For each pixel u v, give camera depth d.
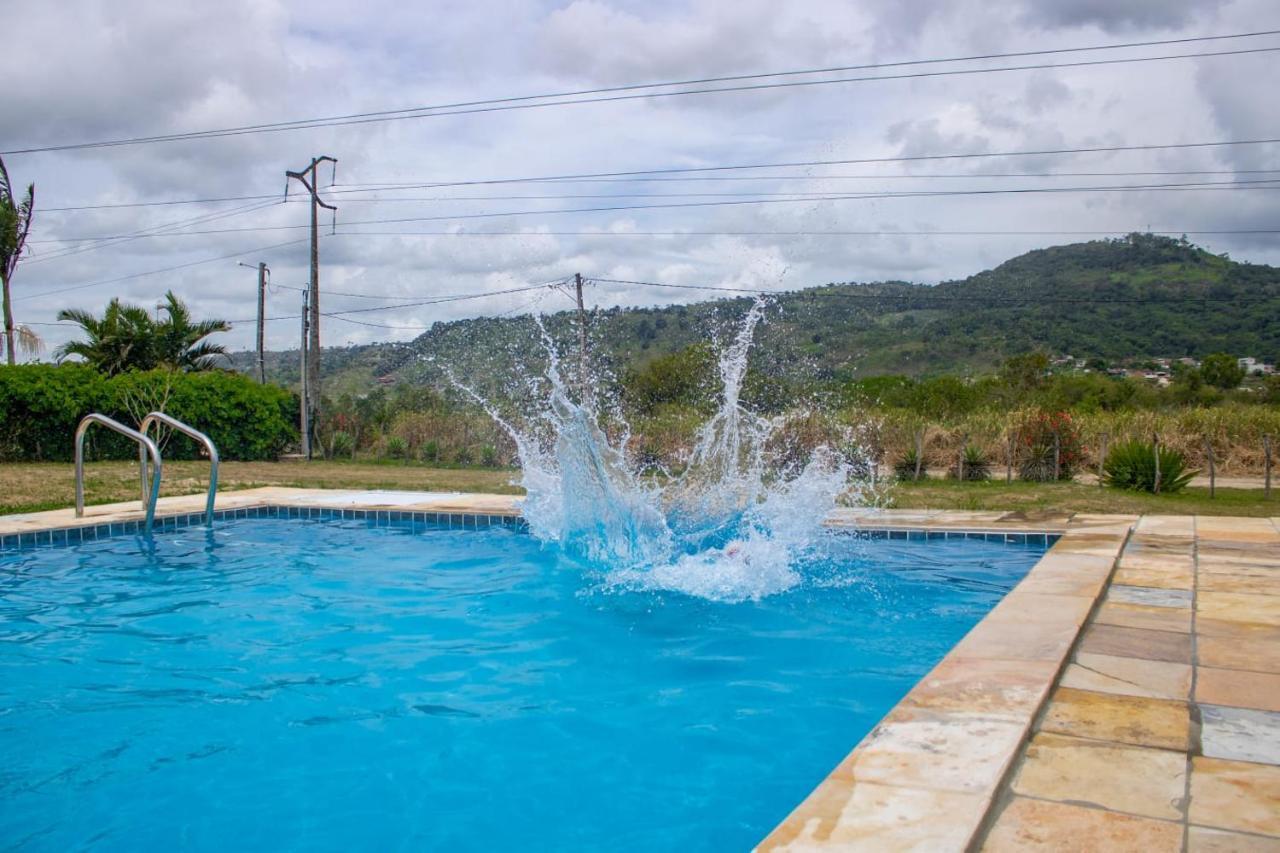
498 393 15.54
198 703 4.60
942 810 2.36
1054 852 2.20
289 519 10.34
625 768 3.78
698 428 16.42
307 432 21.84
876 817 2.32
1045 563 6.28
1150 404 29.83
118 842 3.20
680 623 5.98
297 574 7.59
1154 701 3.40
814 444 14.91
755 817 3.32
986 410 19.47
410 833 3.23
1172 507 10.13
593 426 8.08
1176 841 2.25
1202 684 3.61
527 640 5.68
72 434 19.69
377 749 4.00
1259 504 10.48
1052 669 3.68
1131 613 4.88
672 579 7.15
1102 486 12.67
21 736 4.18
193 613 6.38
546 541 8.92
